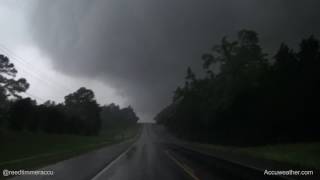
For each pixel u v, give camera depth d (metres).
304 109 58.22
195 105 117.50
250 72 75.88
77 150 44.62
